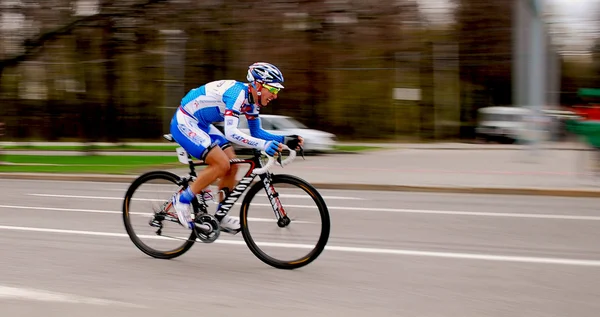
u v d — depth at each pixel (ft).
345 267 16.51
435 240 20.10
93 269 16.29
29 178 42.27
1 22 54.95
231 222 16.75
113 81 69.56
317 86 84.12
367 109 88.79
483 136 83.76
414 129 90.38
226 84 16.05
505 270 16.14
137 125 85.56
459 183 35.22
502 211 26.32
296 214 15.98
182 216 16.55
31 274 15.76
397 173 42.11
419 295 13.91
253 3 59.67
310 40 67.36
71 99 81.10
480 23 91.86
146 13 57.06
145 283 14.94
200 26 60.08
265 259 16.33
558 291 14.17
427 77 90.17
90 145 65.51
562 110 71.97
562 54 91.71
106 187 36.50
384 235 20.95
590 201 29.60
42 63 65.92
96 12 56.95
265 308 13.00
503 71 92.27
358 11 64.95
